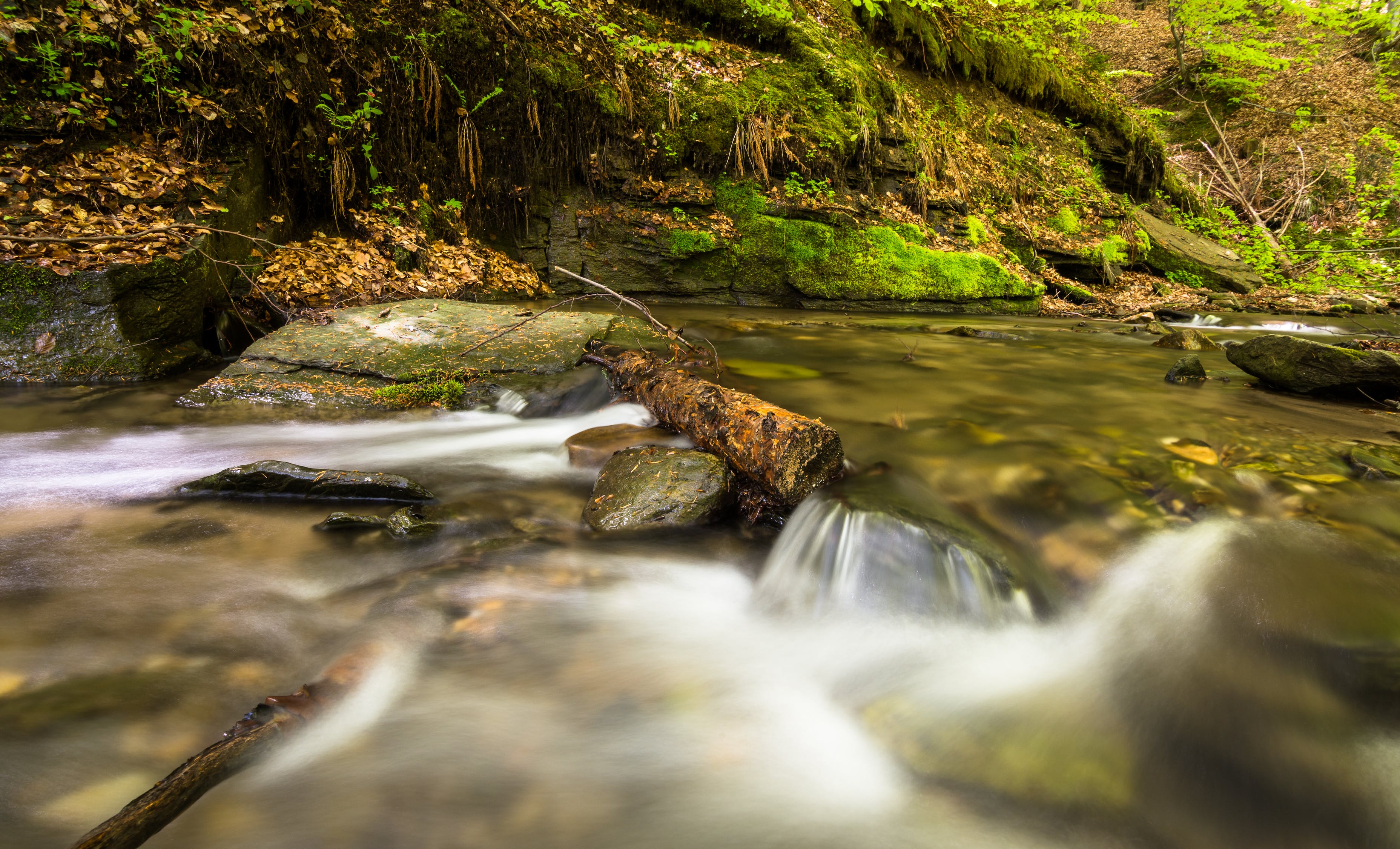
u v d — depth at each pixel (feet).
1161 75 75.92
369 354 18.26
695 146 34.73
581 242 33.42
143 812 5.05
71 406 16.01
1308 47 75.82
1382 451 11.40
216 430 14.97
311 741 6.34
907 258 36.22
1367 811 6.04
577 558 10.11
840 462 11.25
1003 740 6.88
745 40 38.91
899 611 8.77
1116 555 9.02
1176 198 59.11
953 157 43.65
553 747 6.61
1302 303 44.32
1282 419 14.11
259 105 23.99
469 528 10.89
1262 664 7.23
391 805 5.85
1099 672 7.68
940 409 15.17
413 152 29.58
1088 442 12.46
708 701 7.38
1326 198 63.93
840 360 20.83
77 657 7.35
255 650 7.67
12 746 6.06
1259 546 8.54
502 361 18.43
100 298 17.52
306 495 11.62
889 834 5.82
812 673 7.95
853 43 42.09
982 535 9.45
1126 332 29.63
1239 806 6.18
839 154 36.96
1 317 17.03
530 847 5.57
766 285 35.01
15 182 18.99
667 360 18.07
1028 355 22.70
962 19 49.52
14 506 10.95
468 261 29.73
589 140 33.22
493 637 8.21
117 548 9.71
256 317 22.15
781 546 10.19
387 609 8.57
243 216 22.67
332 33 26.73
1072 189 49.08
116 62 21.39
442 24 29.43
